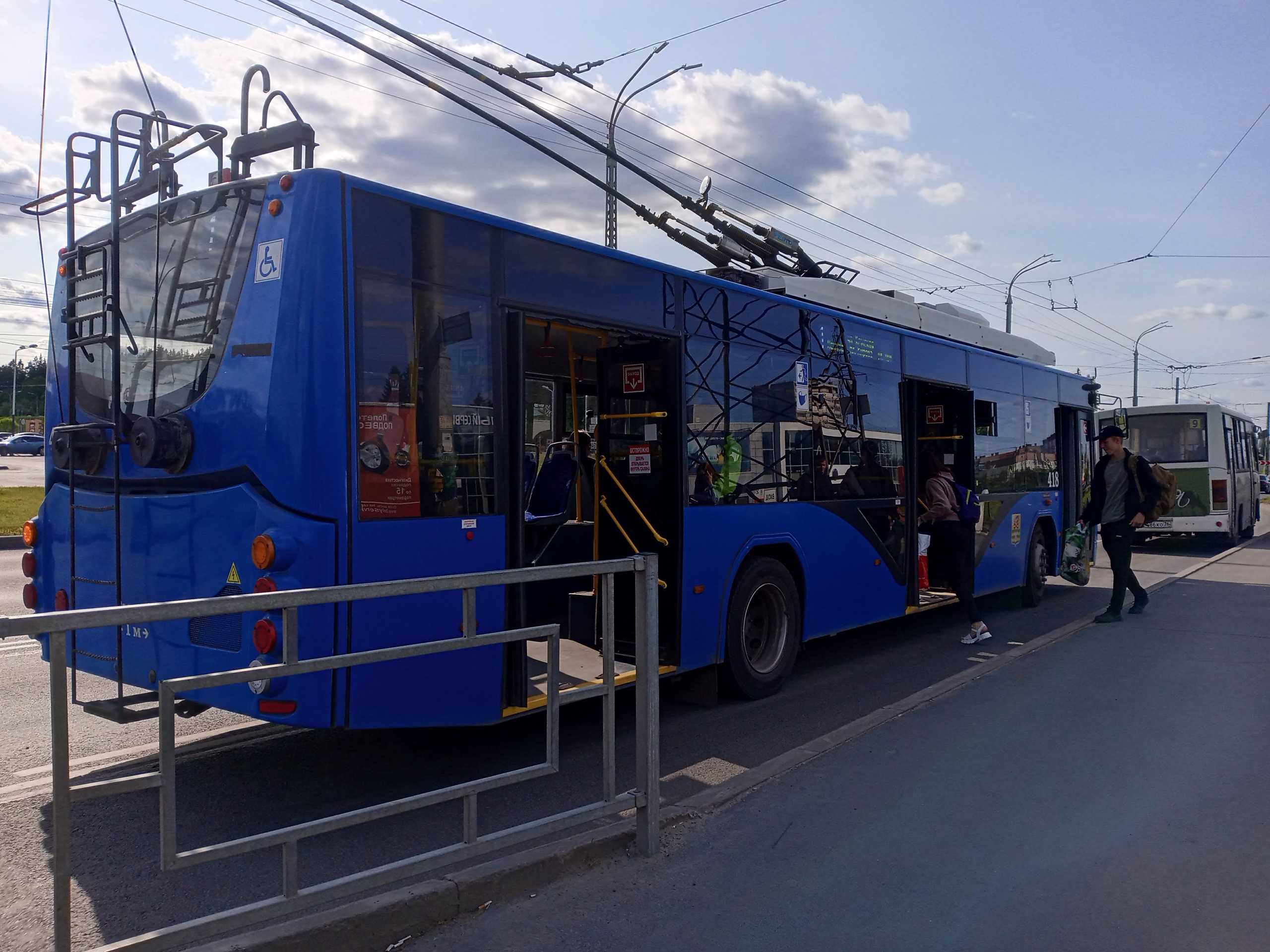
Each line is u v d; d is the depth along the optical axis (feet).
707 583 22.13
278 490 14.75
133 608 8.66
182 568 15.94
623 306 20.11
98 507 17.61
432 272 16.25
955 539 31.17
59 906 8.45
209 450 15.67
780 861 13.70
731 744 20.18
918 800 16.10
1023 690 23.50
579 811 13.05
